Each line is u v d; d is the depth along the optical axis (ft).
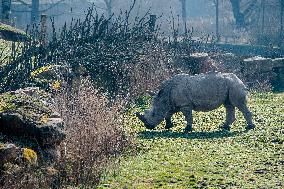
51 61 181.88
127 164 120.88
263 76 289.74
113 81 201.05
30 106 108.06
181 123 180.75
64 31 203.00
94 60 197.06
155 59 236.84
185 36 301.02
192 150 137.28
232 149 138.72
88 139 115.03
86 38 210.18
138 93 218.38
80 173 105.09
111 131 127.65
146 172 114.83
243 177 111.96
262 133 159.53
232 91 167.94
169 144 143.95
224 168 119.03
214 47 312.09
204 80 167.43
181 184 106.73
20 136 102.89
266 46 457.68
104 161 115.24
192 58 272.92
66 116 121.39
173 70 244.42
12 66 162.81
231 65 295.48
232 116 170.91
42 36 204.33
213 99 166.81
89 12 224.94
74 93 150.61
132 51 223.92
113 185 105.19
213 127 173.47
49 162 102.68
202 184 106.93
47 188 97.66
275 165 121.90
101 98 142.10
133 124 171.73
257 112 201.67
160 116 165.48
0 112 103.76
